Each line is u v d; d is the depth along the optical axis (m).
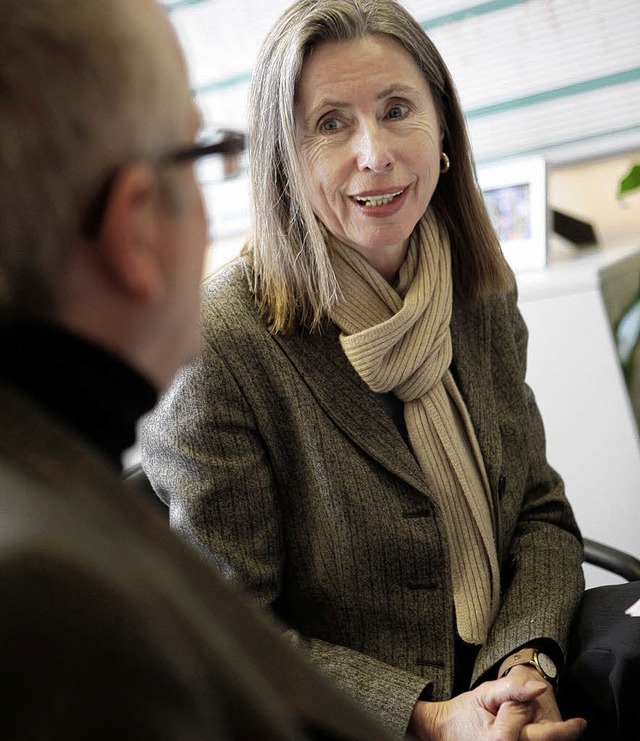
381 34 1.17
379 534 1.18
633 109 2.31
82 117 0.44
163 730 0.35
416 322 1.22
